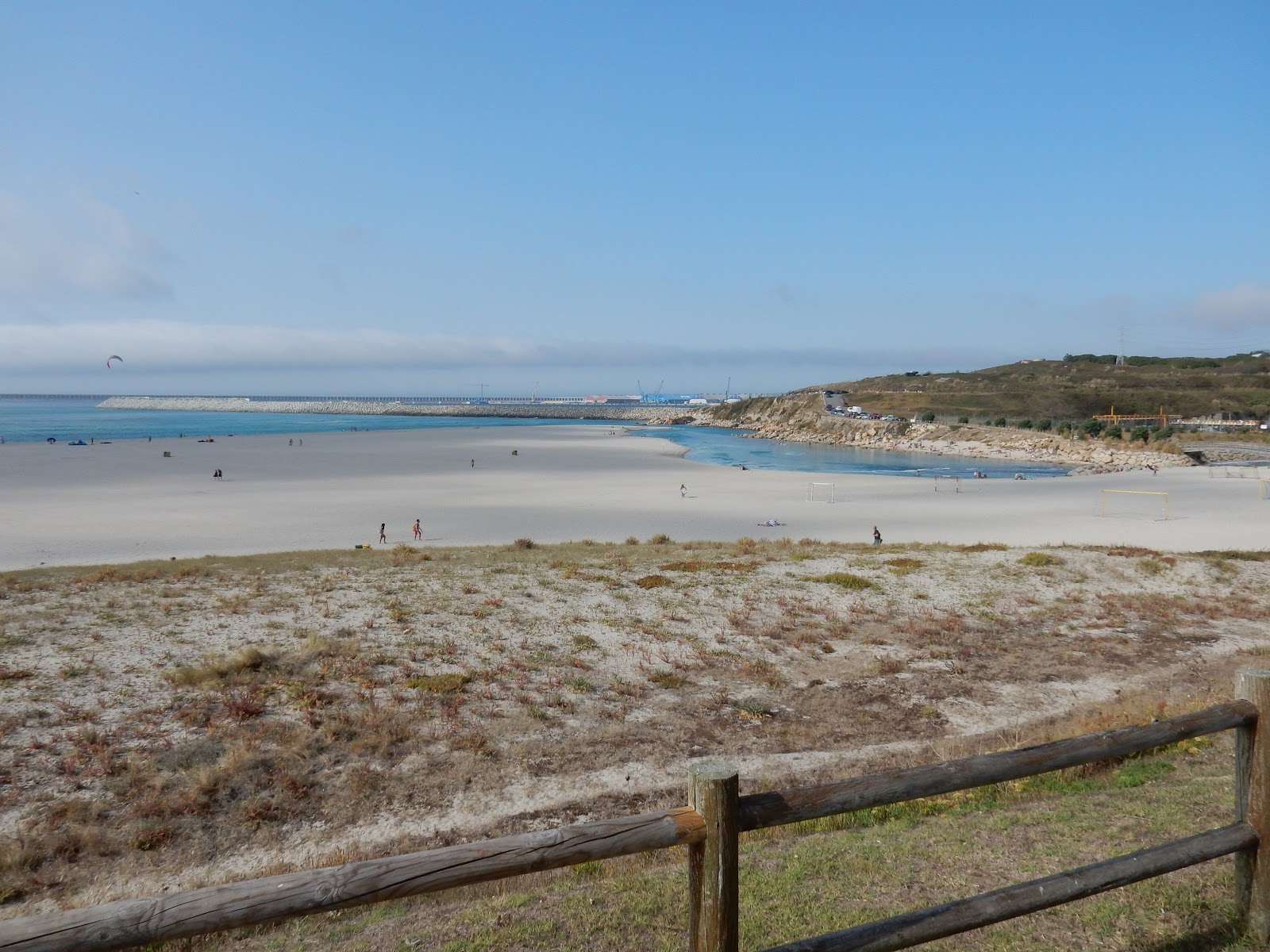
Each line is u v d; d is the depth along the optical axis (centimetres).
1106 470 8838
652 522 4975
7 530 4531
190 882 963
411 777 1241
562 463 9194
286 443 12256
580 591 2323
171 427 18112
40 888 946
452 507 5575
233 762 1235
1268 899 462
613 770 1283
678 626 2028
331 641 1792
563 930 579
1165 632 2042
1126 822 741
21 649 1723
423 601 2188
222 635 1848
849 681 1702
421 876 302
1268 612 2219
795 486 6962
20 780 1179
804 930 555
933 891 616
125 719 1386
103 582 2452
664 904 621
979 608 2234
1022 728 1426
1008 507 5572
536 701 1555
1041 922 512
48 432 15812
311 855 1029
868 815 912
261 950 672
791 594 2317
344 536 4428
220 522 4866
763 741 1402
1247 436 10944
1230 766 977
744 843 819
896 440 13188
